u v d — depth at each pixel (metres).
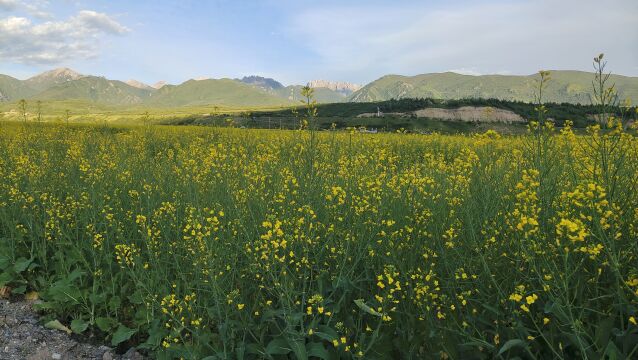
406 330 4.38
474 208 5.44
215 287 4.68
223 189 7.88
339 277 4.71
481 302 4.37
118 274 6.43
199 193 7.82
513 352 3.92
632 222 4.36
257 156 10.76
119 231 6.44
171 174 9.52
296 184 6.66
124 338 5.40
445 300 4.24
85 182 8.66
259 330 4.70
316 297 4.29
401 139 22.75
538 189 4.73
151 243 5.92
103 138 16.97
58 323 5.91
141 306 5.82
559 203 5.16
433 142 21.91
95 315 6.07
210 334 4.79
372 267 5.00
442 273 4.95
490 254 4.62
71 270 6.87
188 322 5.29
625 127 5.03
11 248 7.10
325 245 5.19
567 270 3.62
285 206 6.34
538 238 4.07
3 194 8.12
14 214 7.59
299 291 4.79
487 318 4.28
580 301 3.85
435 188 6.71
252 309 4.75
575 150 6.30
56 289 6.01
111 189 8.62
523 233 4.14
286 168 8.08
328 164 8.49
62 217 6.98
